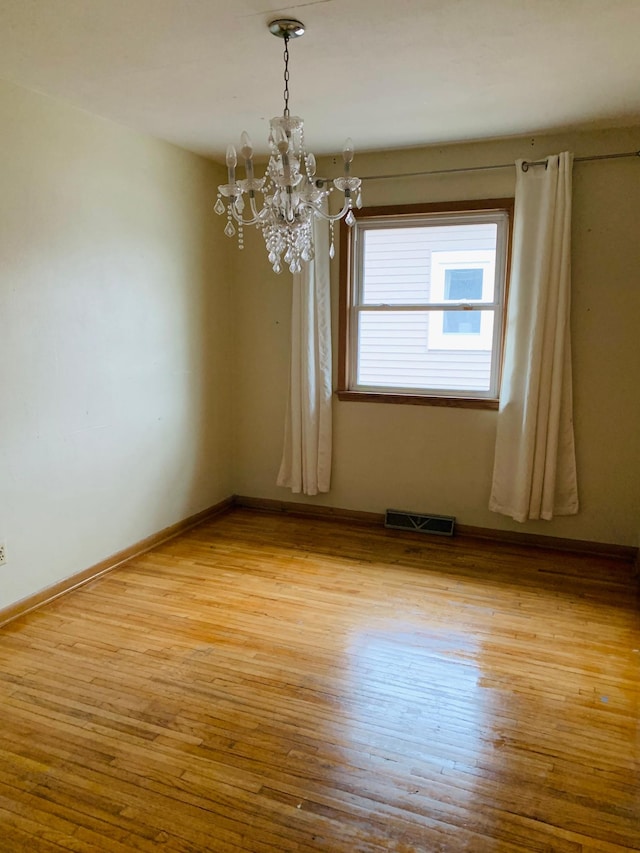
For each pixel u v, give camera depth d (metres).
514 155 3.56
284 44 2.29
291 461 4.36
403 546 3.83
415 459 4.08
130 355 3.48
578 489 3.69
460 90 2.77
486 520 3.97
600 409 3.59
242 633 2.75
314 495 4.38
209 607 3.00
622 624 2.85
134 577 3.35
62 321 2.99
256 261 4.28
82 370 3.14
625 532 3.65
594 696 2.31
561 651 2.62
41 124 2.79
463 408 3.90
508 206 3.61
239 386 4.50
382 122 3.23
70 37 2.22
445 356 3.97
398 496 4.17
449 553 3.72
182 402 3.98
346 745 2.03
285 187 2.17
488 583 3.29
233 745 2.03
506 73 2.58
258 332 4.36
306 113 3.09
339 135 3.46
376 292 4.05
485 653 2.60
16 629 2.77
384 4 1.99
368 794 1.82
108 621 2.85
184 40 2.25
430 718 2.17
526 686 2.37
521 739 2.07
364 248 4.02
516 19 2.10
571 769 1.93
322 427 4.20
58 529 3.08
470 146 3.63
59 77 2.60
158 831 1.68
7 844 1.64
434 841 1.66
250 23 2.12
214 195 4.11
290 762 1.95
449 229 3.83
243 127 3.32
